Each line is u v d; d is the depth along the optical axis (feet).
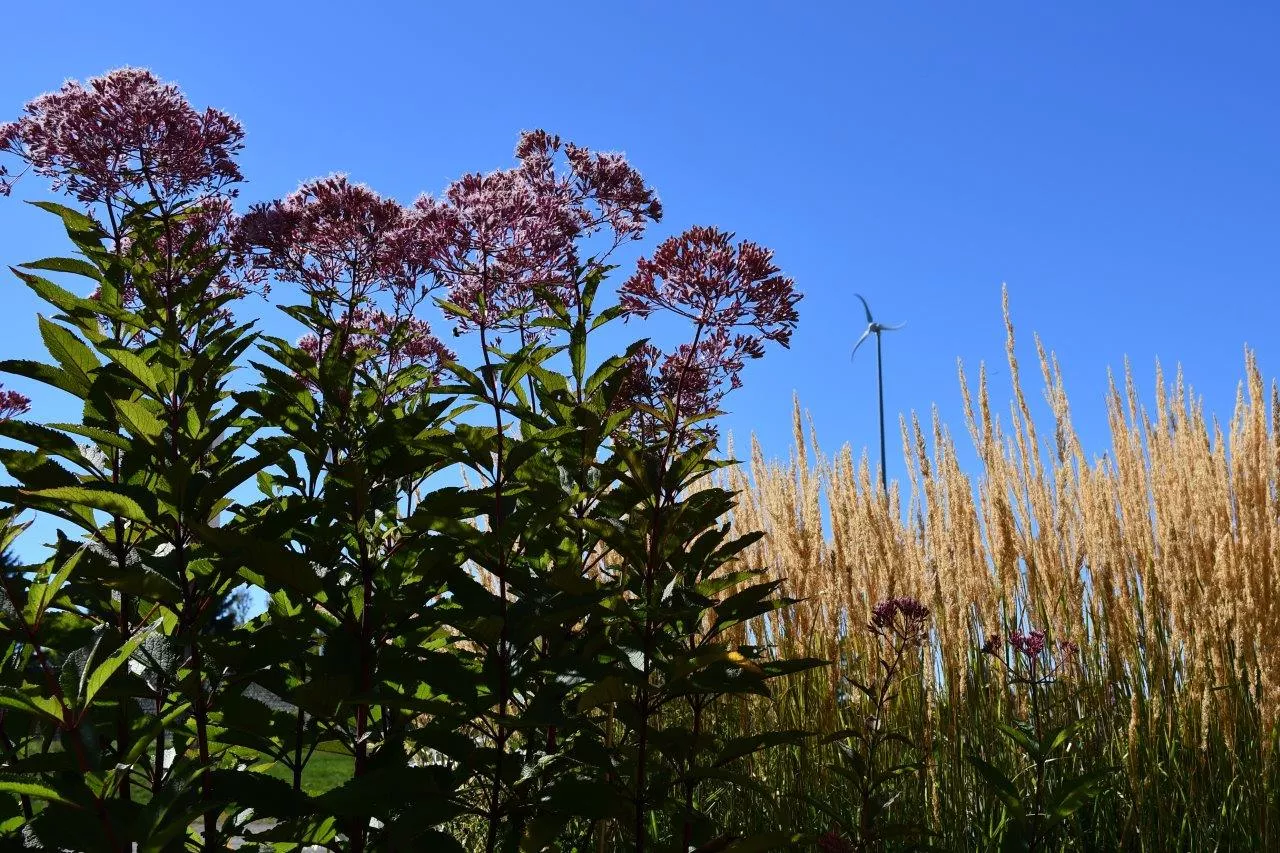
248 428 8.03
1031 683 12.26
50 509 6.95
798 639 14.48
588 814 6.86
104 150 8.85
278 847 7.73
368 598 7.12
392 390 8.70
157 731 6.24
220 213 10.08
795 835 7.32
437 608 7.57
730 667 7.37
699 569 8.08
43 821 5.41
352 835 7.06
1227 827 12.83
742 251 8.09
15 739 7.40
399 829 6.37
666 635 7.70
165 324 7.86
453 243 8.82
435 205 9.69
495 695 7.09
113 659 5.53
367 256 9.52
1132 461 17.37
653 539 7.25
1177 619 14.42
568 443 8.13
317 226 9.37
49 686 6.00
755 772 13.21
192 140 9.16
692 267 8.14
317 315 8.71
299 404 7.63
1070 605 14.65
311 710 6.61
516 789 7.05
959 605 13.99
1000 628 14.57
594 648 7.13
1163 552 15.70
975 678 14.47
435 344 10.42
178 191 9.37
